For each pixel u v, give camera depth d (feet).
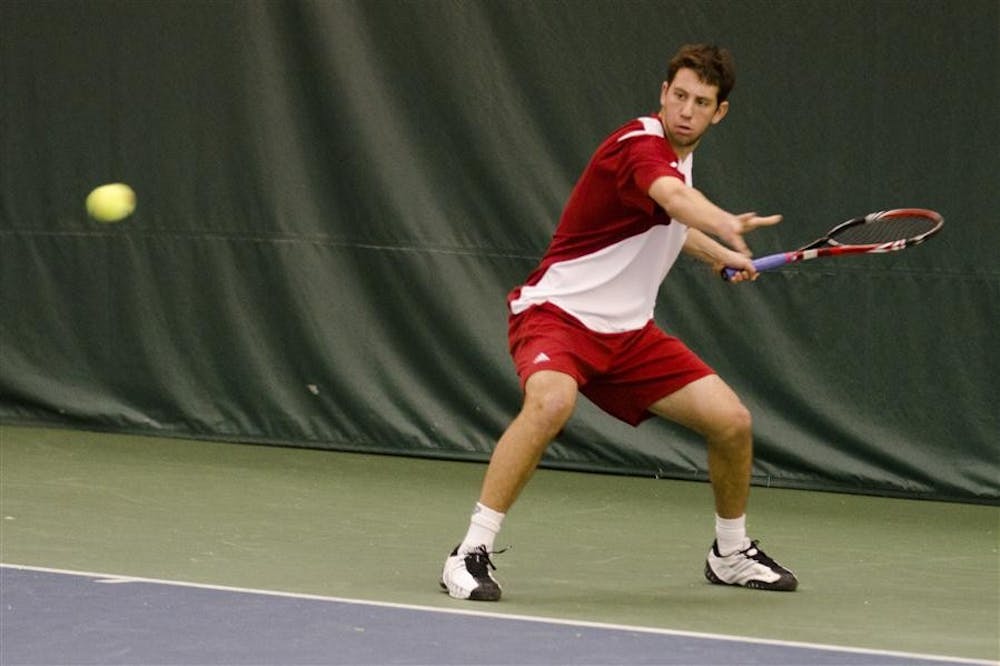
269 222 65.46
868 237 51.42
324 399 65.05
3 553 42.50
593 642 33.65
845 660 32.94
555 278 39.99
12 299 68.49
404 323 64.13
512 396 63.00
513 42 62.64
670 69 38.50
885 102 59.62
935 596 41.57
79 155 67.62
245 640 32.76
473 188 63.31
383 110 63.93
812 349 60.59
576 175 62.28
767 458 61.05
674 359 40.29
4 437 65.62
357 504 53.78
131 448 64.03
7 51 68.03
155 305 67.00
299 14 64.75
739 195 60.75
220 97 65.87
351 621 34.91
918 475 59.62
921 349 59.72
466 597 38.14
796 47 60.13
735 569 41.57
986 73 58.80
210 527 48.16
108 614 34.91
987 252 59.11
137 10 66.59
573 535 49.62
